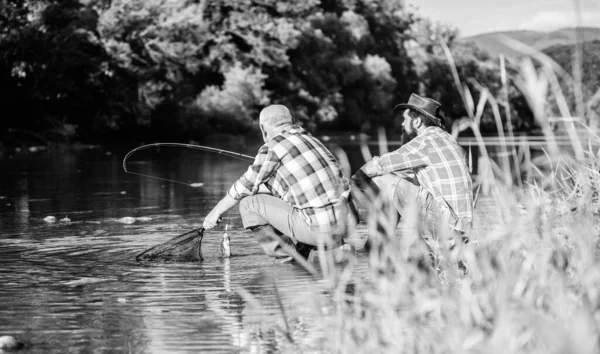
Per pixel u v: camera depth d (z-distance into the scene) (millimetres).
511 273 2855
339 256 5445
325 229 5375
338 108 51562
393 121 54906
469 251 3162
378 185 5453
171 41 38156
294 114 47312
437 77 58688
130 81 34094
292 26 45031
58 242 6699
